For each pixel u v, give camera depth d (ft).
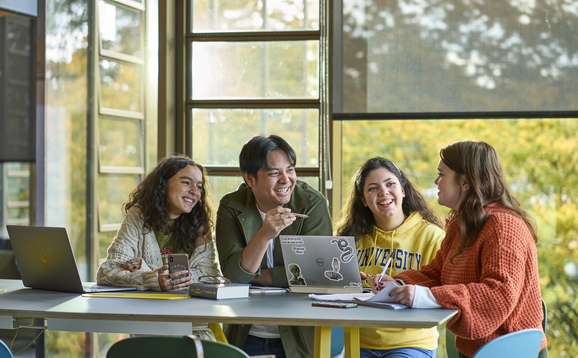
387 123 17.34
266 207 8.56
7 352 5.93
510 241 6.40
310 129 13.10
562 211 16.17
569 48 12.12
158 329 6.45
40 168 13.80
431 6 12.50
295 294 7.70
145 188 8.91
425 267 7.82
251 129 13.37
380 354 8.12
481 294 6.18
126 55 13.52
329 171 12.80
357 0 12.74
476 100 12.38
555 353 14.82
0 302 7.14
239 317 6.04
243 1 13.46
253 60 13.38
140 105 13.43
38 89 13.83
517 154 16.65
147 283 8.18
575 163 16.31
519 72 12.26
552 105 12.17
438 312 6.11
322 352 6.40
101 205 13.62
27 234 8.16
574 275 15.42
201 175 9.00
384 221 9.00
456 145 7.04
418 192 9.21
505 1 12.30
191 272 8.74
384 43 12.64
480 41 12.37
